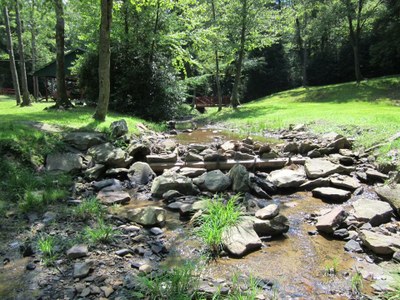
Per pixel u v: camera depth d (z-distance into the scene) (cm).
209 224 503
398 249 455
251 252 477
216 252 470
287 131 1408
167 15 1905
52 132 948
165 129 1547
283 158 933
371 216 554
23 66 1984
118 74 1773
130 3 1789
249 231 509
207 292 370
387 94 2627
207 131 1581
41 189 688
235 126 1719
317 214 597
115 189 719
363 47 3825
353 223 546
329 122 1371
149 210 571
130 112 1733
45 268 424
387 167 783
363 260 452
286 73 4419
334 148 996
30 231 522
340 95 2873
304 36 3928
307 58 4469
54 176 746
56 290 380
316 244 499
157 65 1856
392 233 509
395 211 590
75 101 2358
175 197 680
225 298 362
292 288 393
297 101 3055
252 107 2600
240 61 2781
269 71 4409
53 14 2488
